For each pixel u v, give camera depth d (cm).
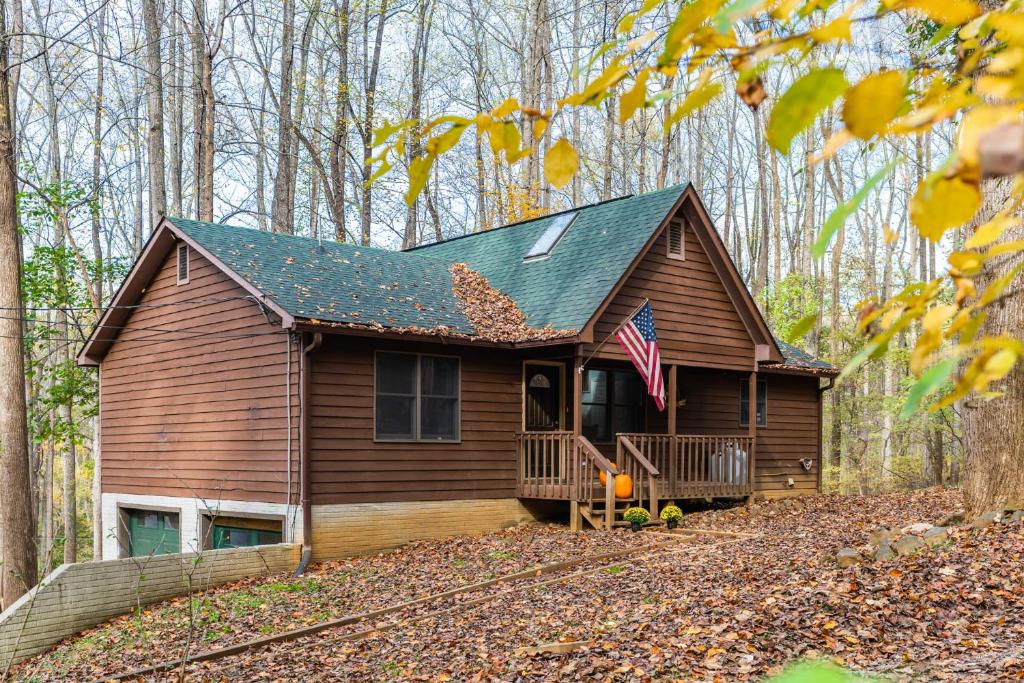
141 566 1220
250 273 1510
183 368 1719
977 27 95
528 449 1688
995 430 1082
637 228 1742
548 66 2950
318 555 1442
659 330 1720
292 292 1484
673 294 1753
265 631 1027
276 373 1497
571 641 840
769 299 3416
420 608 1080
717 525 1569
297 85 3097
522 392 1723
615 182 4188
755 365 1895
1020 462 1070
